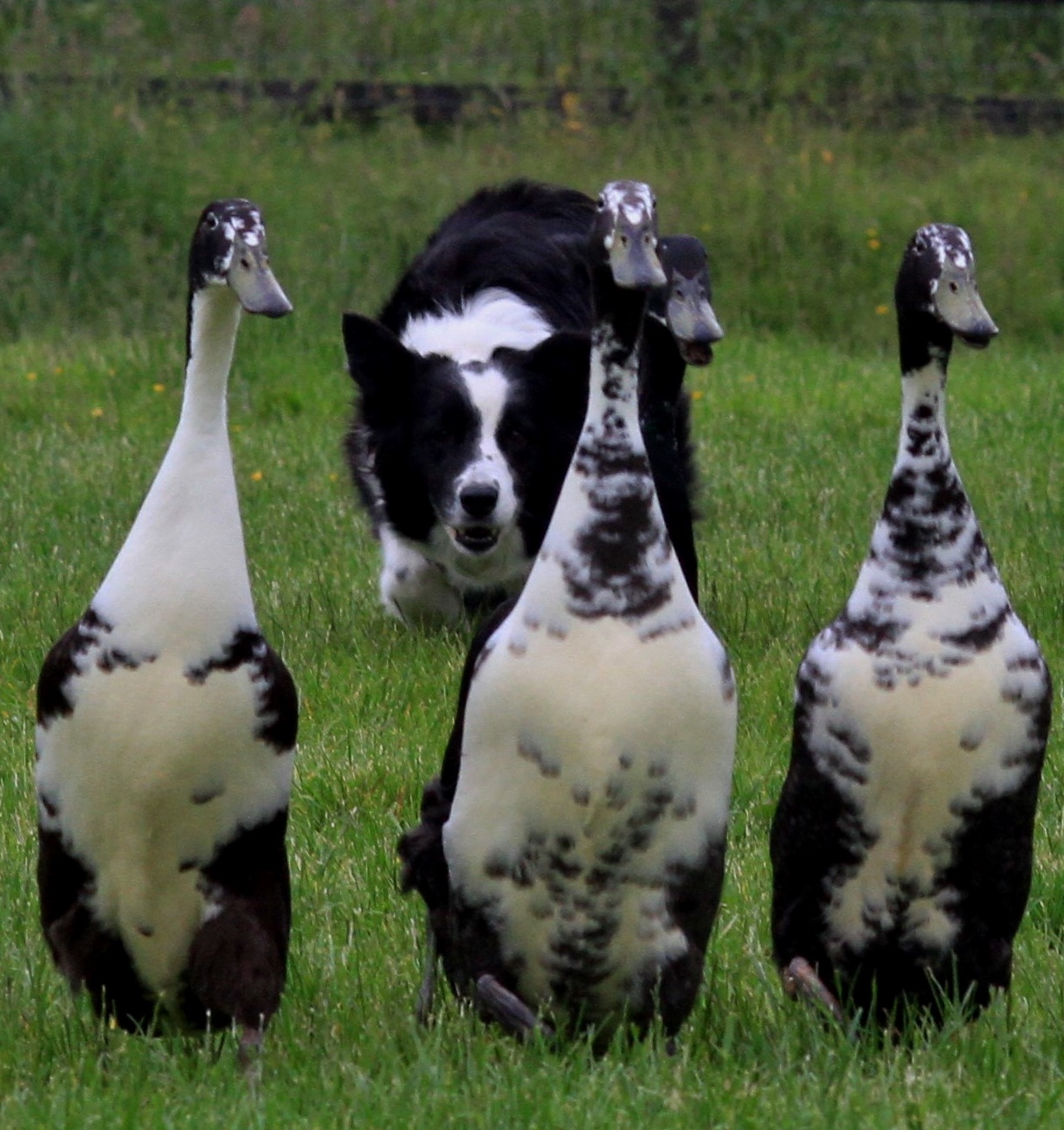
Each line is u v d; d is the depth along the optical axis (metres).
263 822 7.91
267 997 7.87
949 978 8.23
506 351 15.05
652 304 11.45
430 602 15.47
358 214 27.97
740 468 19.72
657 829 7.64
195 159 28.94
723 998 8.96
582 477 7.57
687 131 31.22
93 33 32.53
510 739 7.56
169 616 7.59
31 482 19.02
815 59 33.06
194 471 7.72
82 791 7.76
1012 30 34.47
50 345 24.62
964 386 24.12
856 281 28.03
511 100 31.95
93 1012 8.33
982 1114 7.49
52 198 27.28
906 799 7.88
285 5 33.59
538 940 7.89
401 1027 8.49
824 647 8.01
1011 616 7.90
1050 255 28.75
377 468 15.21
